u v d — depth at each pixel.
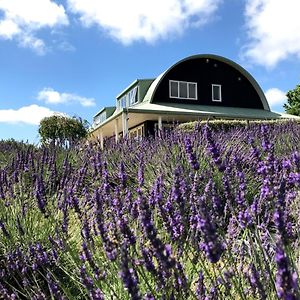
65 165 5.42
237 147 5.27
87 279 2.12
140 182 3.88
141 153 6.34
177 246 2.45
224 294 2.20
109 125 29.50
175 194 2.45
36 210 4.04
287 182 2.48
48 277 2.59
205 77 30.16
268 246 2.35
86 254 2.21
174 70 29.25
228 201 2.60
